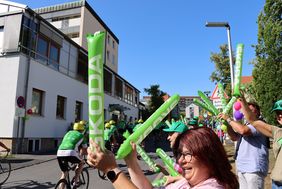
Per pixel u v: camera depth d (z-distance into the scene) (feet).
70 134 25.55
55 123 65.98
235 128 13.50
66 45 73.00
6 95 53.67
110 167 5.70
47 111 62.95
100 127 5.43
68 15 128.47
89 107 5.38
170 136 12.51
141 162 45.34
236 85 11.61
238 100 12.52
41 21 61.67
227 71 74.54
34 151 57.21
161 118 6.82
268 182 26.76
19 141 53.93
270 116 48.21
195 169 6.47
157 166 10.68
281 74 49.16
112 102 106.83
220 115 13.53
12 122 52.70
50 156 50.96
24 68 55.67
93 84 5.27
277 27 50.70
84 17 126.52
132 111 137.28
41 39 62.59
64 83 70.28
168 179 9.45
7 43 55.47
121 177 5.68
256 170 13.66
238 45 11.45
